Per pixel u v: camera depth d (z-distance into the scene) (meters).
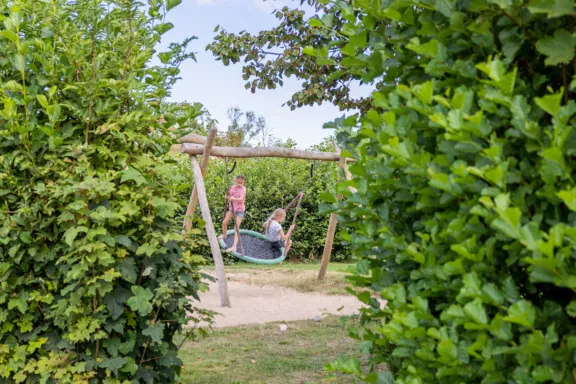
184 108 4.05
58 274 3.58
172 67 4.04
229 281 11.38
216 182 14.91
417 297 1.72
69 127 3.67
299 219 15.99
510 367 1.53
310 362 5.57
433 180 1.62
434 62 1.78
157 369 3.93
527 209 1.56
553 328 1.38
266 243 13.81
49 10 3.82
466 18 1.81
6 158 3.54
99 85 3.65
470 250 1.58
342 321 2.35
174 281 3.69
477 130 1.58
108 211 3.45
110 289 3.45
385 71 2.12
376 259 2.18
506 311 1.56
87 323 3.48
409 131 1.89
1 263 3.45
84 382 3.47
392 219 2.08
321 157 10.60
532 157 1.63
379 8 1.98
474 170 1.49
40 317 3.72
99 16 3.94
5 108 3.42
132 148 3.88
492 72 1.55
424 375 1.72
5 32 3.39
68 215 3.46
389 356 2.09
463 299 1.58
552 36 1.63
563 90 1.55
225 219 12.05
